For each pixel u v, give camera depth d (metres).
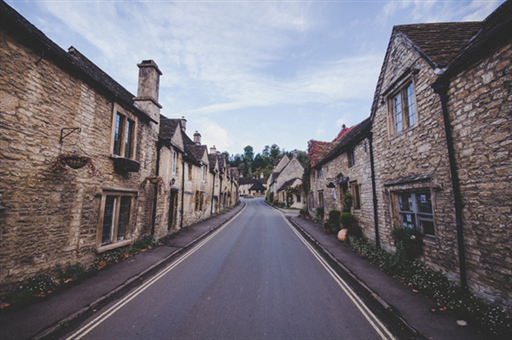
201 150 17.81
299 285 5.55
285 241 10.54
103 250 6.64
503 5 4.55
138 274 6.01
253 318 4.08
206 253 8.37
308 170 19.44
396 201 7.09
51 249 5.19
